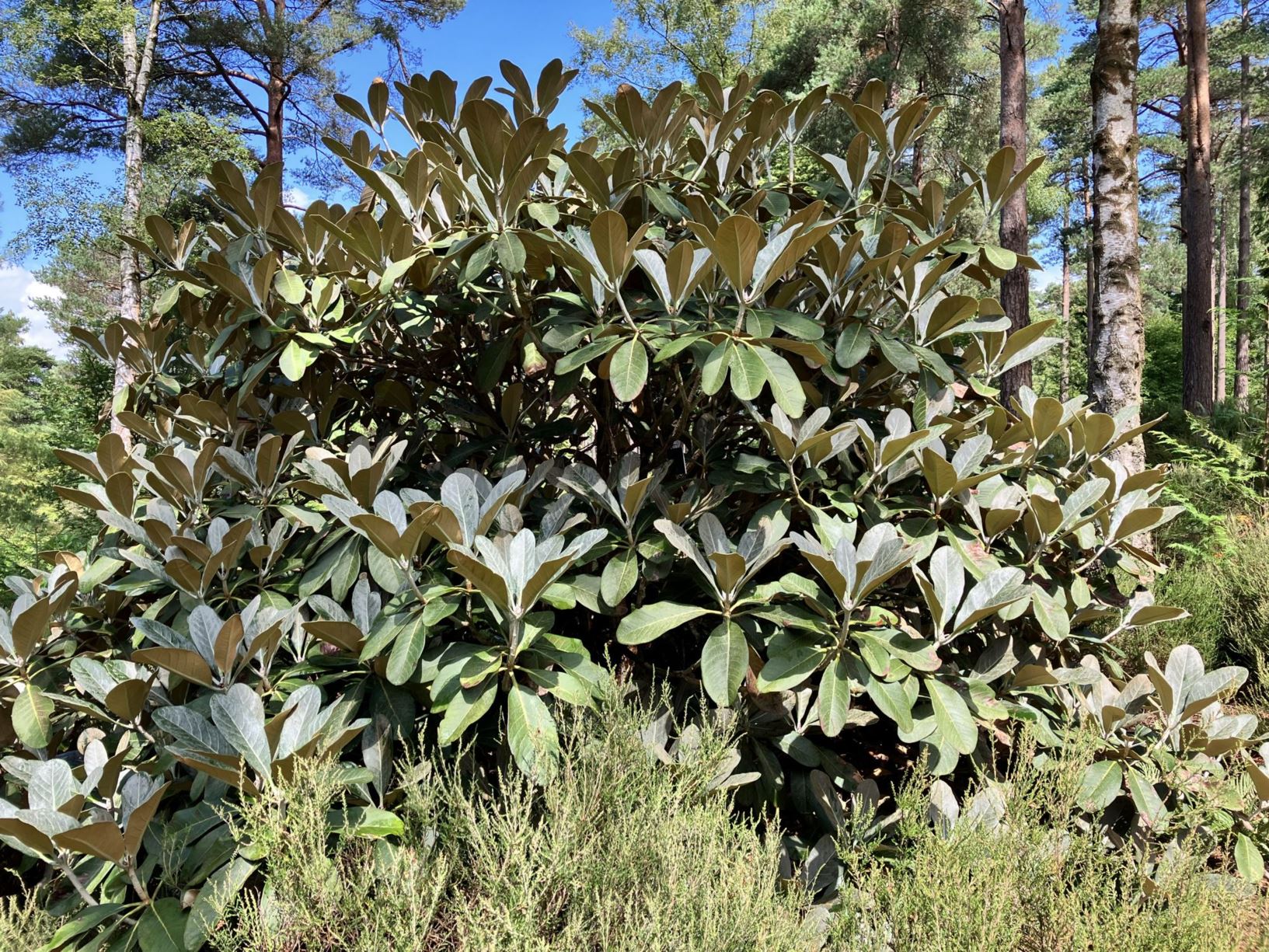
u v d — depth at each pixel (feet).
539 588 5.41
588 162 7.39
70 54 44.60
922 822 5.73
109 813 5.34
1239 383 63.62
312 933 4.37
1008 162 7.82
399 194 8.25
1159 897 5.49
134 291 36.58
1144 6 58.03
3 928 4.58
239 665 5.75
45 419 33.47
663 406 8.71
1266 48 59.00
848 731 8.94
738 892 4.68
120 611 7.98
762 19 64.69
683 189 8.82
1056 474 8.39
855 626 6.40
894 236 7.06
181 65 54.85
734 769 6.72
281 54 50.14
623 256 6.45
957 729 5.96
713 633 6.07
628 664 7.06
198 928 4.64
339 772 5.24
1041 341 8.78
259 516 7.58
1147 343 63.05
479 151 6.72
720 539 6.29
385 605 7.18
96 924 4.88
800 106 8.71
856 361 6.89
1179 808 6.88
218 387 9.09
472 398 9.60
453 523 5.59
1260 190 39.37
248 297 7.82
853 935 5.23
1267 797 6.78
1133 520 7.33
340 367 9.37
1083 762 6.27
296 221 8.13
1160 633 12.05
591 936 4.76
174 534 6.99
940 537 7.36
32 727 6.08
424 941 4.50
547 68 9.03
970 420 8.68
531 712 5.56
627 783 5.50
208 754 4.80
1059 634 6.78
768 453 8.27
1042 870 5.55
